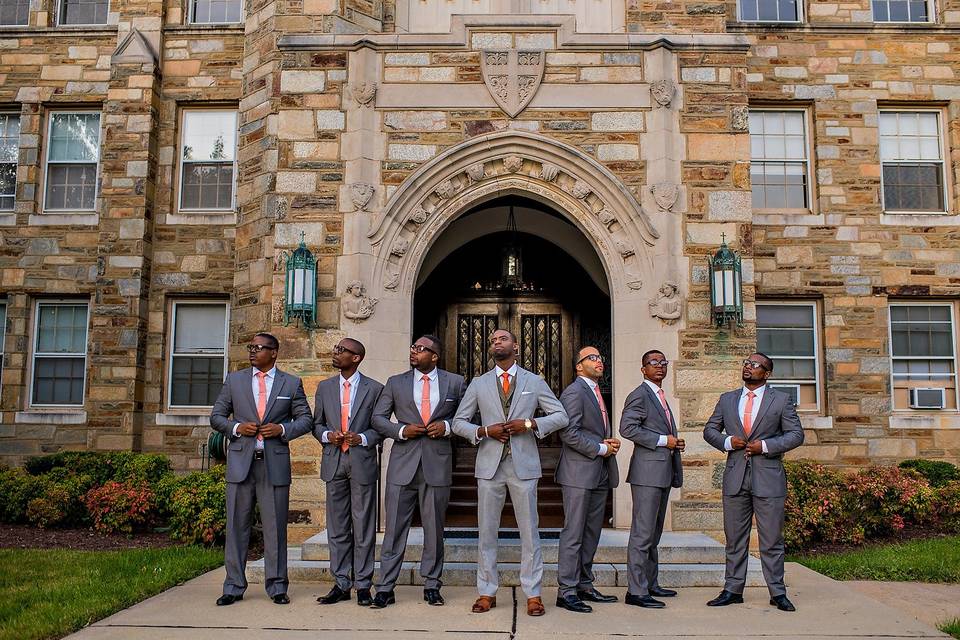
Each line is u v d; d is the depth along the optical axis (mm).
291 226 8586
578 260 11023
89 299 12430
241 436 6195
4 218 12430
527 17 8812
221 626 5492
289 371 8391
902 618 5832
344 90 8758
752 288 8523
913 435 11359
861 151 11812
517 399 6008
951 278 11625
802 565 7984
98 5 12945
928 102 11969
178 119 12562
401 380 6266
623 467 8281
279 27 9219
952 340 11812
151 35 12461
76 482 10094
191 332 12336
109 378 11789
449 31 9617
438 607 6031
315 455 8250
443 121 8750
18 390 12062
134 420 11711
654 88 8688
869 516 9430
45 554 7922
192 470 11727
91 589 6410
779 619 5785
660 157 8609
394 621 5625
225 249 12227
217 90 12445
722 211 8617
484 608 5883
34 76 12656
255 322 9555
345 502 6273
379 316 8469
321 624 5539
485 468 5977
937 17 12156
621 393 8445
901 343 11812
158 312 12141
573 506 6062
